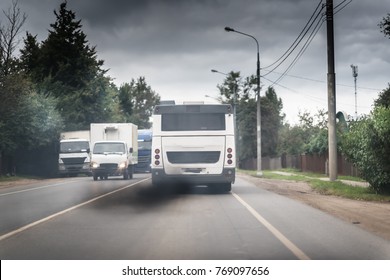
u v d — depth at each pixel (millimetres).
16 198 20625
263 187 27047
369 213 15375
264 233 11211
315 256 8844
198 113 21281
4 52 42406
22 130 41031
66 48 63531
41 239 10570
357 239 10484
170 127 21328
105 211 15469
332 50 26812
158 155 21281
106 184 29812
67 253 9141
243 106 76438
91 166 35188
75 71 63594
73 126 59406
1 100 39562
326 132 45438
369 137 20031
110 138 40656
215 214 14562
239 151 76062
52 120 43938
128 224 12641
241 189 25141
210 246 9711
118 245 9844
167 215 14375
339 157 39219
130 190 24266
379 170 20047
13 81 40500
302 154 54688
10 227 12328
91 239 10523
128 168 36844
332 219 13539
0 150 40719
